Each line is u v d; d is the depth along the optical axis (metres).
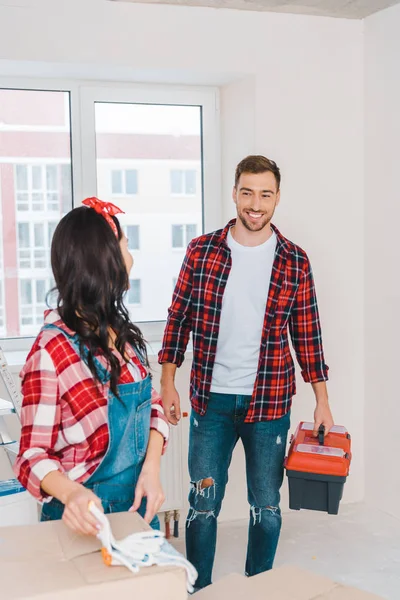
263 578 1.24
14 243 3.23
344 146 3.38
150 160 3.39
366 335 3.48
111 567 1.07
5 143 3.18
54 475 1.27
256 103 3.20
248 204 2.36
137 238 3.40
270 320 2.44
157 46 3.03
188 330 2.58
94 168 3.28
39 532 1.22
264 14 3.17
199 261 2.49
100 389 1.38
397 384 3.26
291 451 2.36
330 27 3.29
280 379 2.46
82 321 1.38
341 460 2.28
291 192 3.30
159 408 1.58
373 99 3.31
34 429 1.33
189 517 2.53
